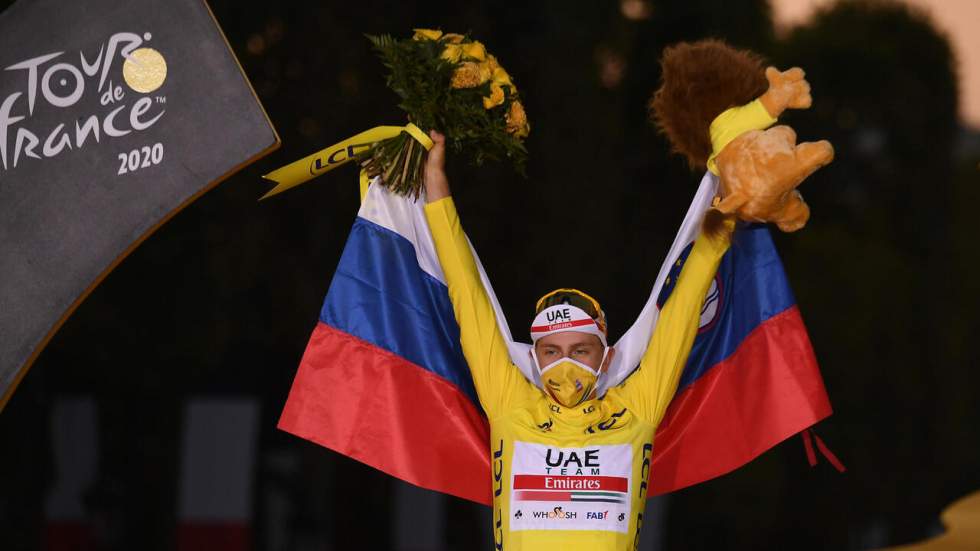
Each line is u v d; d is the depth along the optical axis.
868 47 73.88
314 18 38.94
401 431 13.47
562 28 43.06
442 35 12.65
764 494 57.69
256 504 45.69
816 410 13.43
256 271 40.00
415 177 12.72
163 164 10.40
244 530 34.88
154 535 42.53
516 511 12.12
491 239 41.75
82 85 10.52
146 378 39.75
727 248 12.38
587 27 43.78
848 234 74.38
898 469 70.38
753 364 13.66
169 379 40.75
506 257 42.47
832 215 74.69
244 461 35.00
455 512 46.41
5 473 37.78
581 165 43.47
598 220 43.84
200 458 35.03
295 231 40.38
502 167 41.53
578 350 12.18
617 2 45.34
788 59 72.25
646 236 48.31
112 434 42.50
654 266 48.00
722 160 11.41
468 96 12.45
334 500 45.69
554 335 12.19
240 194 38.84
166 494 42.28
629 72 48.28
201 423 35.12
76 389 42.25
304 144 39.25
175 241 38.56
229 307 40.22
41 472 39.16
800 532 63.50
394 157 12.59
